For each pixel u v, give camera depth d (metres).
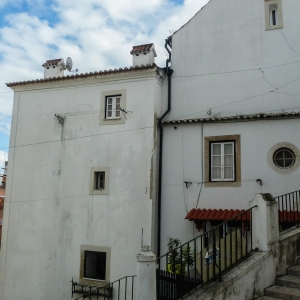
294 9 12.09
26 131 14.02
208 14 13.10
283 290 6.01
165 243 11.91
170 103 12.94
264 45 12.22
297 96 11.56
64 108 13.62
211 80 12.62
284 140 11.27
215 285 5.45
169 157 12.45
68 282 12.41
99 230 12.32
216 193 11.70
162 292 7.31
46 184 13.36
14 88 14.49
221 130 12.02
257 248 6.59
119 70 12.70
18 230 13.41
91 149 12.95
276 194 11.08
